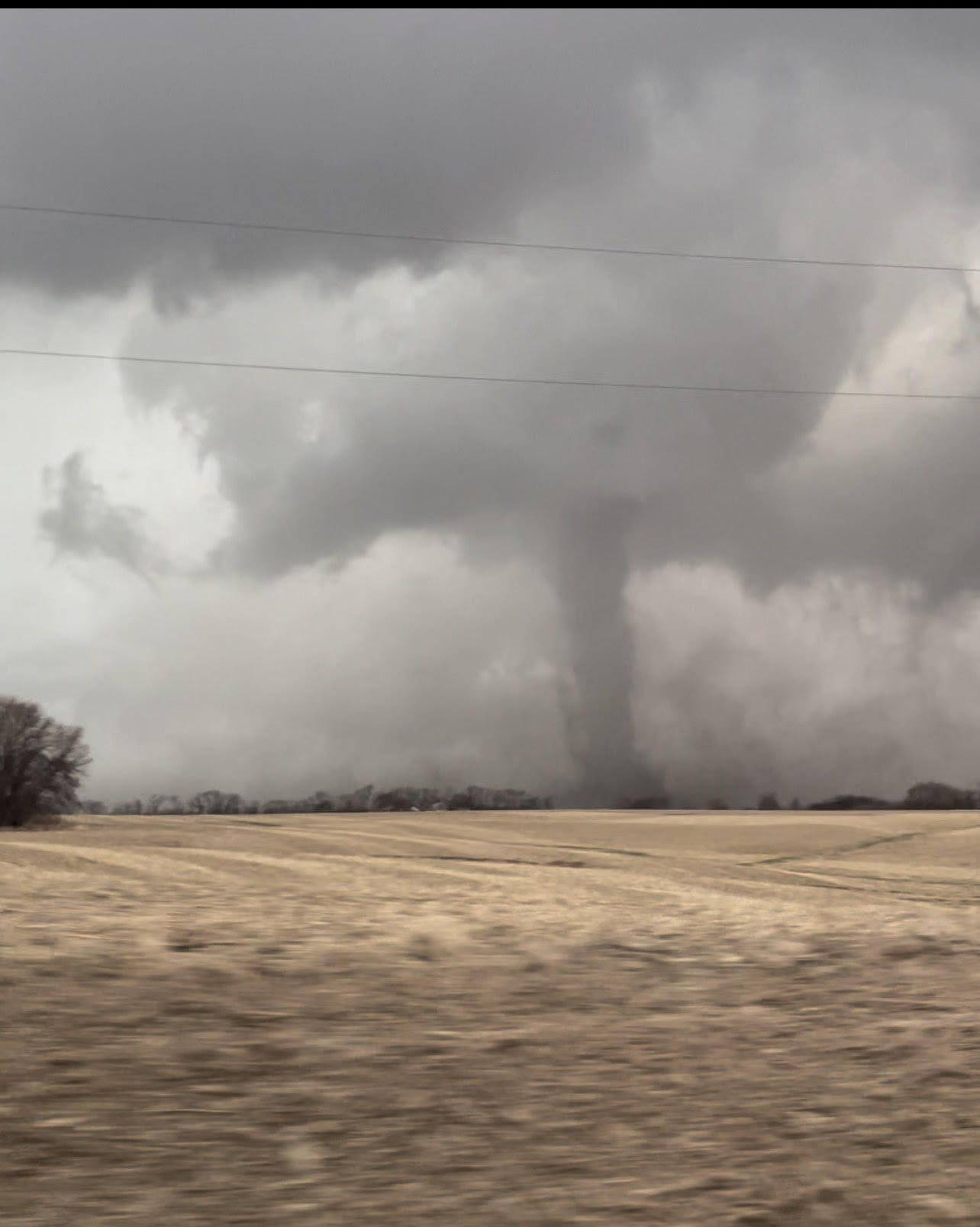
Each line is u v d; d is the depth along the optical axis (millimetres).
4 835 70875
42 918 12328
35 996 8305
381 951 10820
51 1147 5832
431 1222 5281
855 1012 9312
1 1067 6820
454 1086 7176
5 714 90938
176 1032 7750
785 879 48219
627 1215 5445
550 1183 5781
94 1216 5133
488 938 11969
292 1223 5180
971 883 48938
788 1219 5457
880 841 77125
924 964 11188
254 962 9922
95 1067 6977
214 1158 5859
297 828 87000
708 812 140375
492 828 90312
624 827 91312
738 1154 6266
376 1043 7887
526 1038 8242
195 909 14375
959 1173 6051
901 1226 5406
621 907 18516
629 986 9945
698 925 13930
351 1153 6051
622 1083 7391
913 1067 7867
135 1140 6004
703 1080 7512
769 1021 8984
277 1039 7770
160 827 89562
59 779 92062
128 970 9273
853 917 15547
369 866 45094
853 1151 6348
